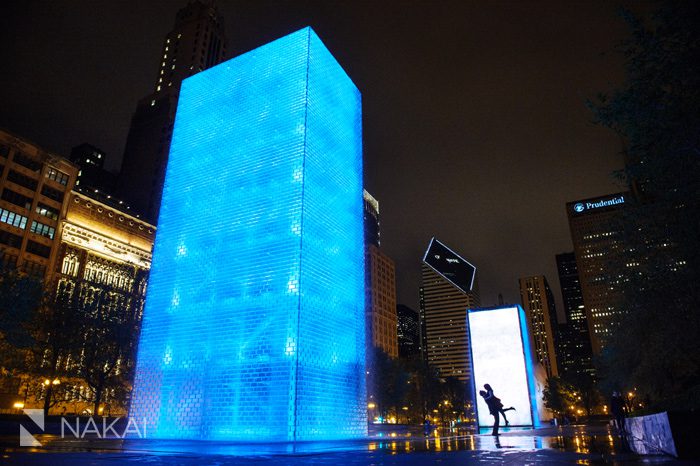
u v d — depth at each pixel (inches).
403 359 4830.2
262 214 1443.2
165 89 7544.3
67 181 4579.2
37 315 2293.3
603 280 1358.3
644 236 917.2
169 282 1514.5
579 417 6456.7
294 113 1542.8
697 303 930.1
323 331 1366.9
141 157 7135.8
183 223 1585.9
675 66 597.3
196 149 1702.8
